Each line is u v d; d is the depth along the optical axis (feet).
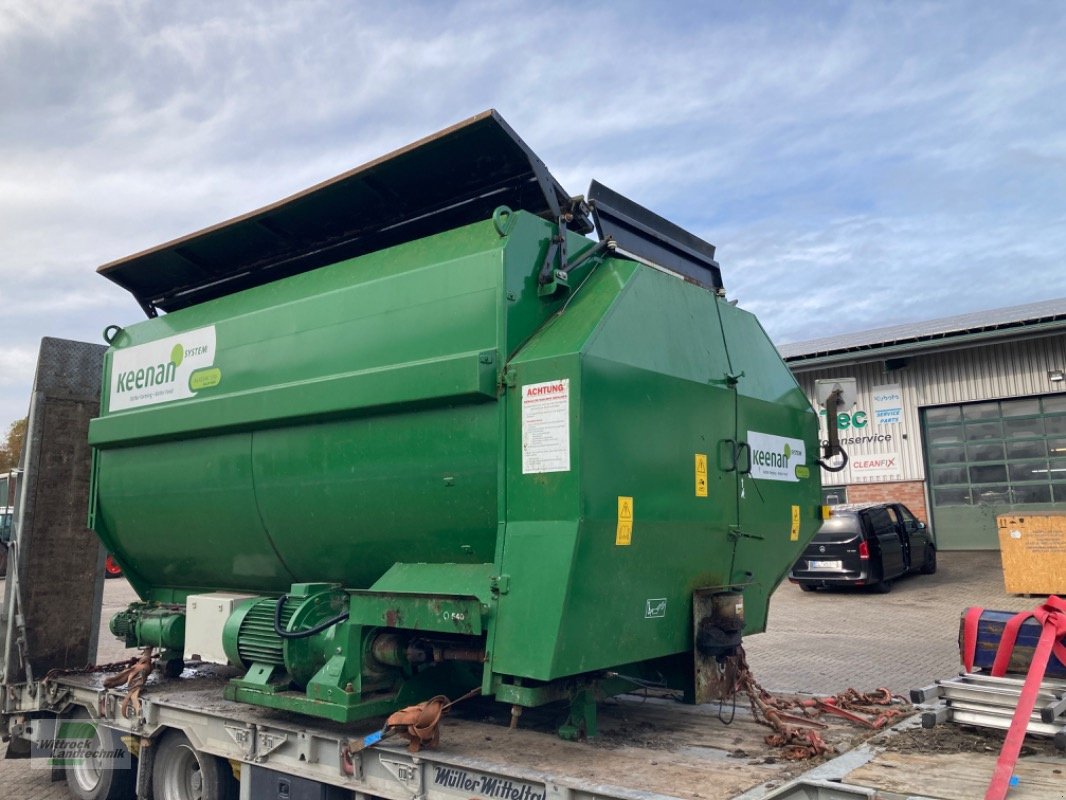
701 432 14.23
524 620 11.58
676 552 13.46
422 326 13.75
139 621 19.40
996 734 11.54
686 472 13.69
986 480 55.83
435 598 12.47
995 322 54.13
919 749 10.97
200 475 17.76
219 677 19.47
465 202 16.26
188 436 18.01
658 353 13.57
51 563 21.26
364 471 14.40
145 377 19.54
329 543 15.60
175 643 18.29
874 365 59.41
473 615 11.96
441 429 13.25
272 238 19.12
